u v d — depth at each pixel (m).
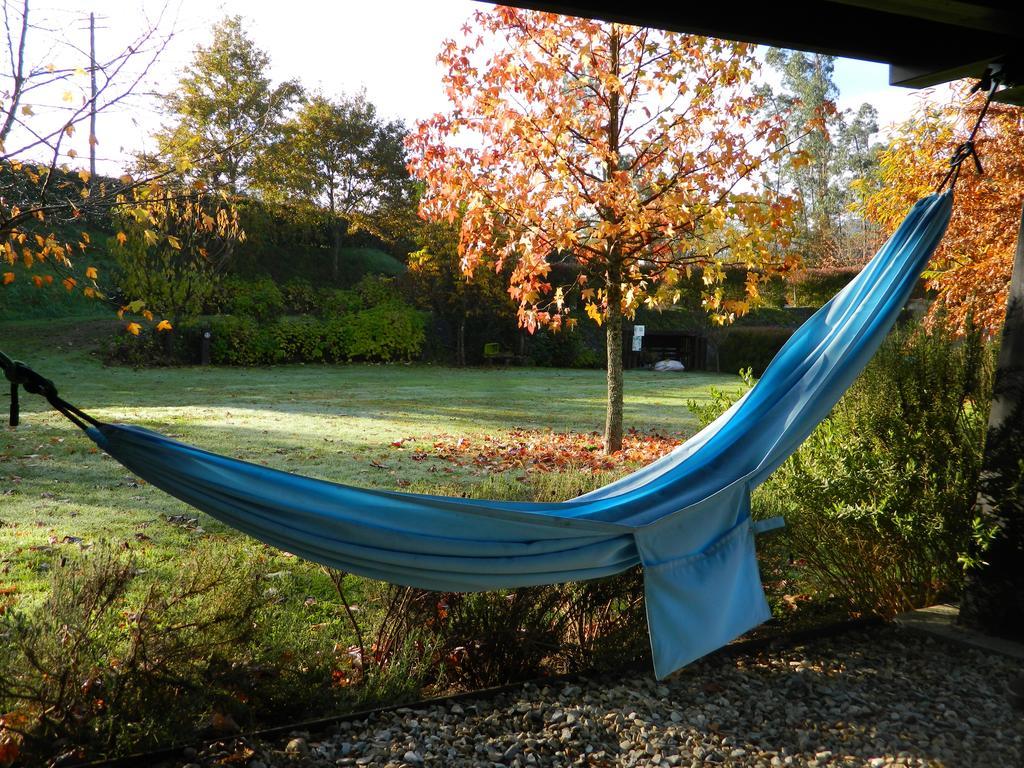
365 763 2.70
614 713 3.10
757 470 3.25
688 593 3.03
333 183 28.89
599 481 4.25
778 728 3.02
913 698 3.28
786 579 4.45
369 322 23.67
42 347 19.12
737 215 7.81
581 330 26.64
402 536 2.67
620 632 3.66
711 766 2.73
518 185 7.82
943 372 4.44
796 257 8.09
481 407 13.58
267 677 3.01
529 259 7.87
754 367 25.48
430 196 8.22
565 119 7.52
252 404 12.73
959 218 8.77
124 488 6.45
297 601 4.07
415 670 3.28
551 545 2.86
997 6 2.79
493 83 7.79
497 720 3.04
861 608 4.21
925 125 9.08
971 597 3.96
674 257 8.40
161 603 3.00
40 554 4.66
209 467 2.55
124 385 15.10
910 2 2.74
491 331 25.22
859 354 3.50
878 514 3.91
